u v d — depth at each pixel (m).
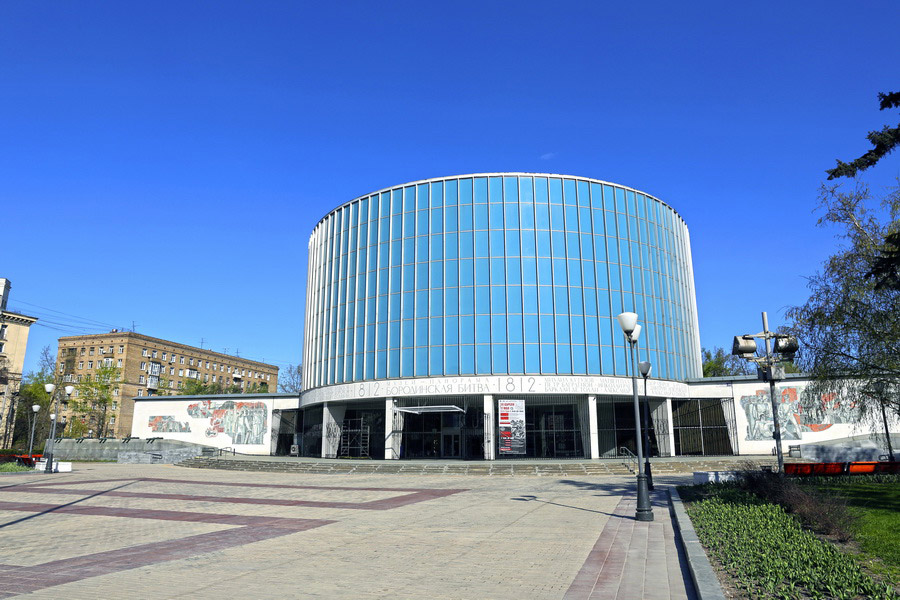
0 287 83.50
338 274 51.34
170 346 115.38
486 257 45.97
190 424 60.97
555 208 47.03
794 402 47.28
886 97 13.86
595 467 36.62
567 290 45.62
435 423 48.41
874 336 20.75
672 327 50.06
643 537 13.44
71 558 11.62
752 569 8.98
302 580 9.70
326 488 27.61
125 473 38.06
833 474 24.69
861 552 10.82
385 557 11.59
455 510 19.08
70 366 108.12
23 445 82.50
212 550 12.45
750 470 20.55
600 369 44.81
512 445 41.81
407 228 48.22
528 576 9.92
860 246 22.97
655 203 51.28
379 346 46.94
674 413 52.00
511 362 43.97
